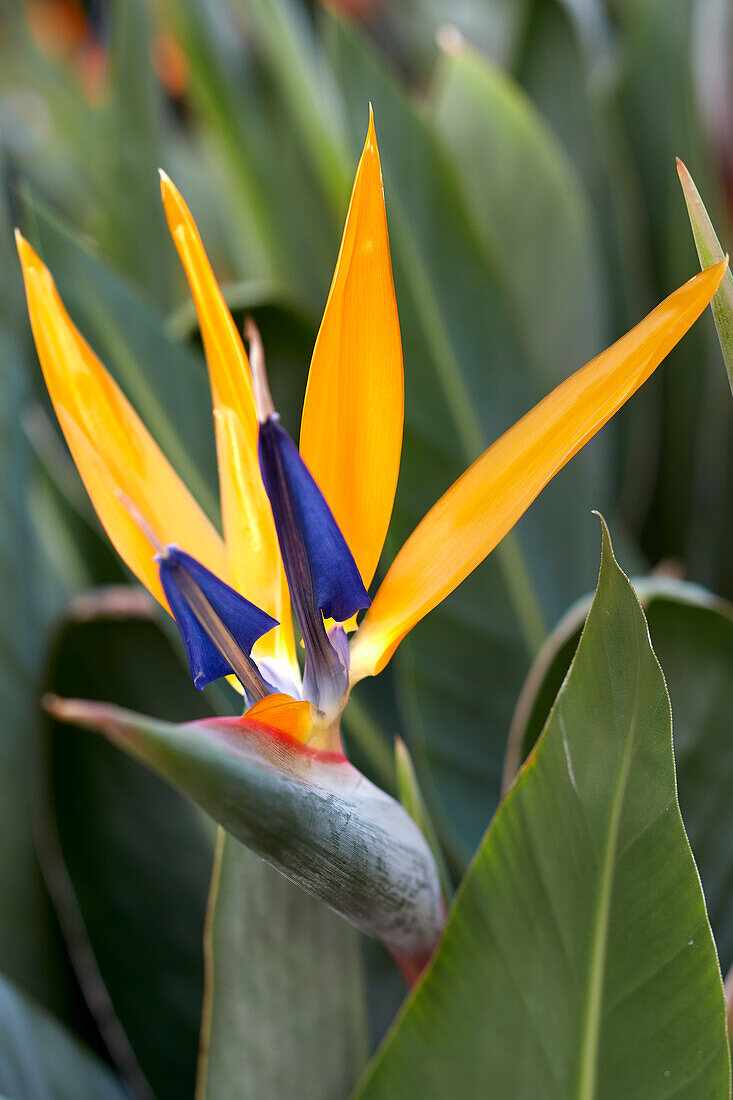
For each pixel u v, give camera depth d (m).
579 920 0.67
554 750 0.65
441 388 0.98
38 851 0.96
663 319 0.64
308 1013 0.76
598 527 1.00
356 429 0.67
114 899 0.90
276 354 0.93
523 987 0.67
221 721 0.65
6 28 1.74
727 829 0.82
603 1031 0.67
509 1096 0.68
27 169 1.63
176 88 1.65
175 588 0.65
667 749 0.65
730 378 0.66
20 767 0.98
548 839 0.66
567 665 0.81
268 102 1.21
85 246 0.89
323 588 0.66
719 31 1.36
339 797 0.66
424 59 1.69
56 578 1.15
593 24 1.37
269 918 0.75
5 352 1.02
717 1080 0.66
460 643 0.93
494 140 1.13
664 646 0.81
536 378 1.04
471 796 0.91
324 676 0.66
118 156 1.22
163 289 1.24
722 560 1.18
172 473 0.70
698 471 1.20
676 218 1.20
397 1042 0.68
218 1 1.21
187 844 0.89
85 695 0.90
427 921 0.68
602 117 1.23
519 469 0.66
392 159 1.01
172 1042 0.89
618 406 0.65
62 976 0.97
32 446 1.07
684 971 0.66
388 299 0.67
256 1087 0.76
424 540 0.66
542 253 1.14
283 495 0.65
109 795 0.89
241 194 1.26
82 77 1.97
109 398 0.69
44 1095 0.83
